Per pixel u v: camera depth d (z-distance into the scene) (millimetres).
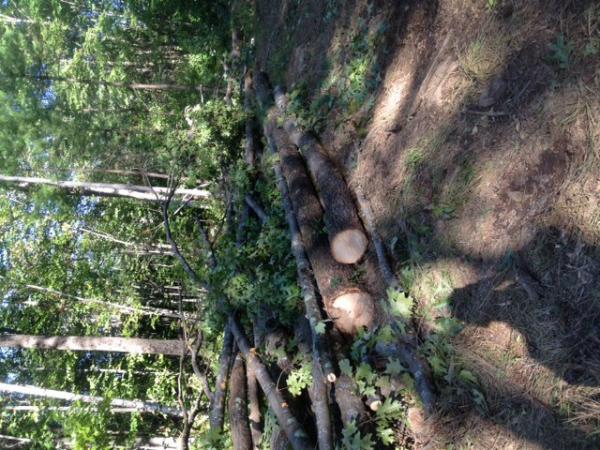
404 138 4344
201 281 6168
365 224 4520
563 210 2943
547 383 2807
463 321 3371
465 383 3189
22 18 12328
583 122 2922
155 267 13391
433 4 4512
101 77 11852
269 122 7043
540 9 3334
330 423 3664
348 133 5281
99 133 11281
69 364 12805
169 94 12422
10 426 12352
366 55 5359
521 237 3131
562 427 2672
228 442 4961
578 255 2824
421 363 3504
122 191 11625
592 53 2939
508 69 3467
